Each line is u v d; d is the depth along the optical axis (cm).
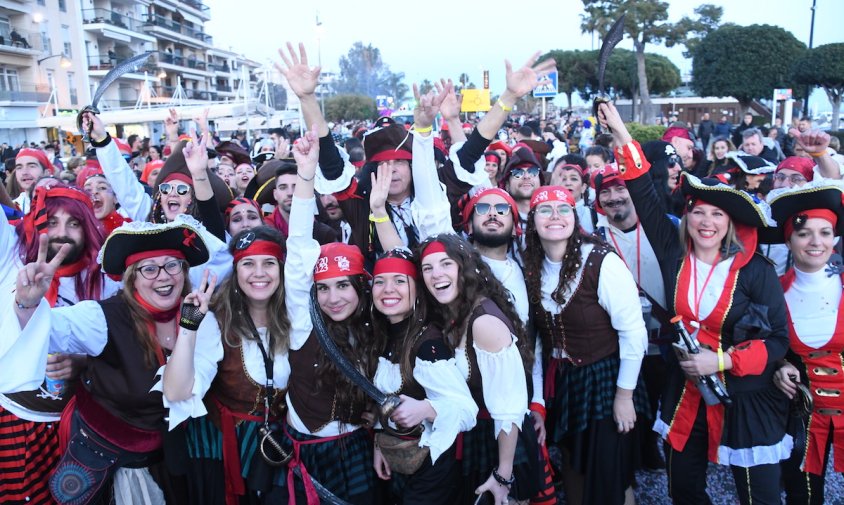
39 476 271
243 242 266
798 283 291
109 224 447
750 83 3316
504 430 251
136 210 423
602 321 294
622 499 297
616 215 352
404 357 261
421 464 262
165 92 5016
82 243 299
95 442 255
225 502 277
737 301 274
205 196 348
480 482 271
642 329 288
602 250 293
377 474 279
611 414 294
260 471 270
